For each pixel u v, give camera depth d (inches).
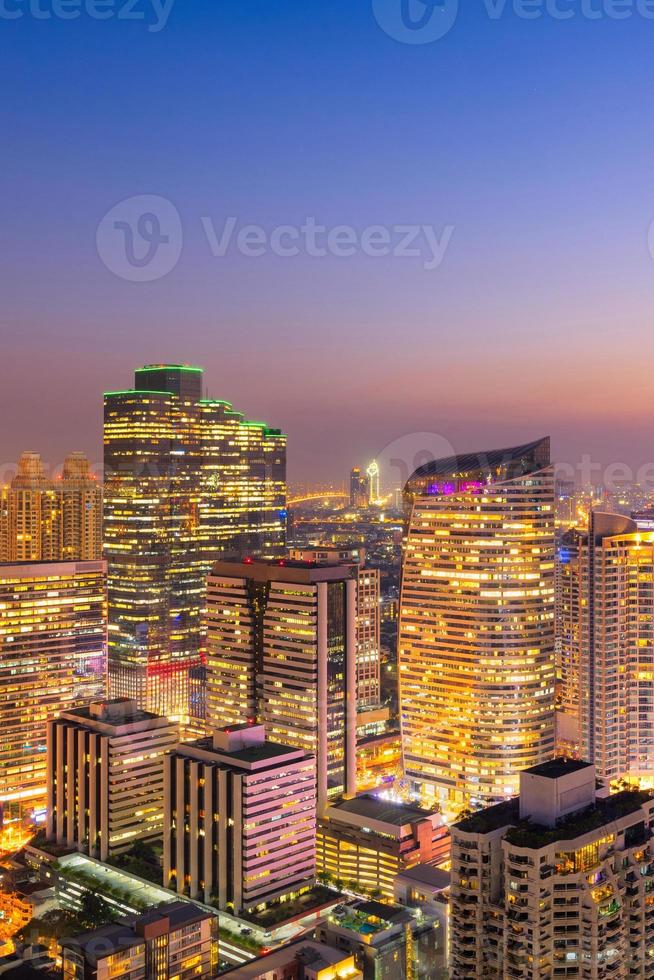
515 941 7859.3
